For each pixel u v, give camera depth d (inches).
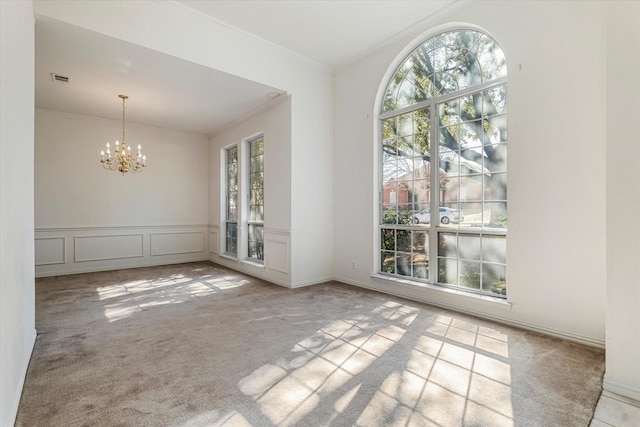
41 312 128.6
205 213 269.9
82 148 211.8
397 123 159.6
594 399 68.6
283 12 133.1
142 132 236.5
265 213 192.1
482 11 121.3
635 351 69.0
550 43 103.8
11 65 63.3
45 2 102.2
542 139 105.6
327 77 187.6
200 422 61.2
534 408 65.5
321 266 185.0
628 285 70.1
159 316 124.1
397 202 159.3
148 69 140.7
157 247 243.6
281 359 87.6
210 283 181.6
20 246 73.7
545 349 93.3
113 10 114.9
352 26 143.1
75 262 209.2
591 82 96.0
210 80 152.9
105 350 93.4
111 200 223.1
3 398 52.5
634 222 69.7
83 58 130.3
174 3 127.0
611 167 72.2
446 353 91.0
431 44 145.1
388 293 157.6
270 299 147.9
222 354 90.7
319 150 184.2
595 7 95.4
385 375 78.8
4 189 55.7
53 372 80.2
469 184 129.7
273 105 185.6
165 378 77.5
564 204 101.2
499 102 120.9
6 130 58.1
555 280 103.2
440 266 140.5
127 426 60.0
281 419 62.2
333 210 190.4
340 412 64.5
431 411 64.7
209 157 269.4
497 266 121.4
